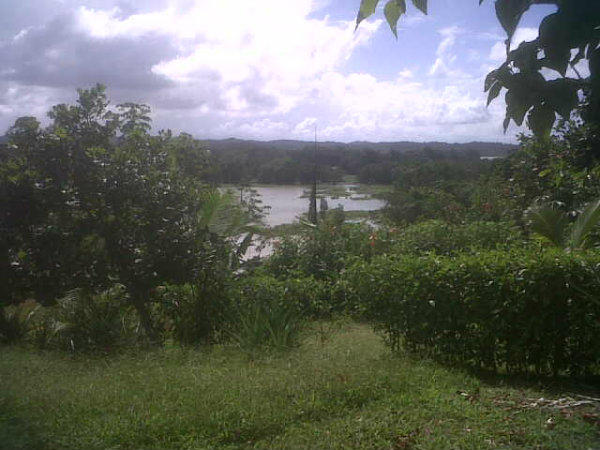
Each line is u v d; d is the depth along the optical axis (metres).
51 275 7.70
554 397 4.92
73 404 4.77
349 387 5.01
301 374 5.43
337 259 10.77
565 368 5.41
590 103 2.10
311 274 10.60
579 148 3.08
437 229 10.85
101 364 6.50
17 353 7.25
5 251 7.63
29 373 6.03
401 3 2.28
